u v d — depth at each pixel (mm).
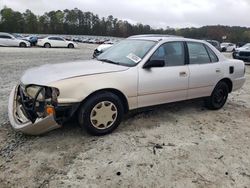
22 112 4008
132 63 4496
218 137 4430
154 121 4957
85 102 3947
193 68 5117
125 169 3332
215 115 5539
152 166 3428
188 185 3086
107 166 3377
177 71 4840
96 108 4023
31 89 3887
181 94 5004
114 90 4188
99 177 3152
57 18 106875
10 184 2973
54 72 4031
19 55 17984
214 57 5613
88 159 3518
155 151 3814
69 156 3568
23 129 3793
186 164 3521
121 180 3115
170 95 4832
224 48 37125
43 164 3363
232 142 4270
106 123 4168
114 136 4215
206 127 4840
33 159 3465
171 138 4273
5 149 3689
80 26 111438
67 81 3758
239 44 37594
